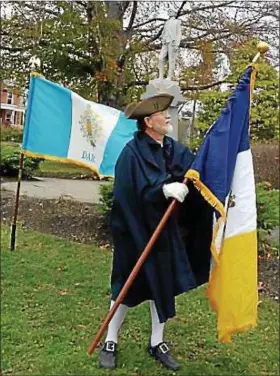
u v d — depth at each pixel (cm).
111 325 344
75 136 577
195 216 327
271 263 614
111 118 590
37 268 548
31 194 1068
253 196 312
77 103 575
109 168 582
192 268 332
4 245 630
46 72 1543
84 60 1566
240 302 309
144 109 313
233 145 304
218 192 296
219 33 1656
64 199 995
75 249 635
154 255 313
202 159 299
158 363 346
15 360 347
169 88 777
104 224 741
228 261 309
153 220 310
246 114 309
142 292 325
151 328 392
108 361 341
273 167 1307
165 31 842
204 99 1802
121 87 1580
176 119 786
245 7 1670
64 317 424
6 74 1577
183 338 396
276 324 438
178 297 480
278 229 759
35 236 687
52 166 1661
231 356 370
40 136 571
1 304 446
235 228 309
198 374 338
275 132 1855
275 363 365
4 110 3884
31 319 418
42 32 1472
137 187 309
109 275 537
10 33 1510
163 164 316
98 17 1445
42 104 568
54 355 355
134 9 1677
